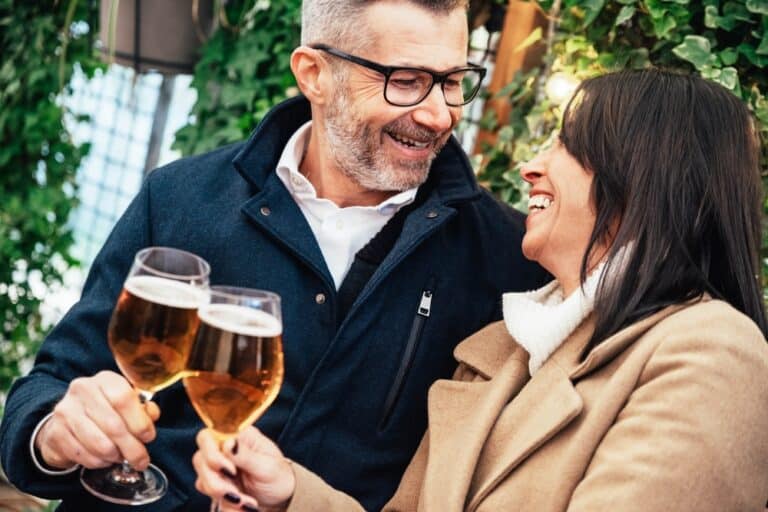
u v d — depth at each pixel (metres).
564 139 1.79
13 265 4.12
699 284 1.66
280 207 1.97
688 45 2.23
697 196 1.68
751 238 1.72
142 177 4.00
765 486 1.50
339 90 1.91
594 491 1.51
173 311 1.42
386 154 1.90
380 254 1.99
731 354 1.52
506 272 2.07
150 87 3.93
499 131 2.68
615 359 1.66
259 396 1.38
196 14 3.18
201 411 1.40
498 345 1.91
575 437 1.61
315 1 1.95
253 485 1.54
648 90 1.73
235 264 1.97
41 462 1.76
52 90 3.96
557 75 2.48
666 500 1.46
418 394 1.98
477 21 2.87
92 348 1.97
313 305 1.95
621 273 1.67
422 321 1.98
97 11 3.93
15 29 3.93
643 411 1.53
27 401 1.84
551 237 1.77
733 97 1.74
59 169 4.09
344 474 1.94
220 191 2.04
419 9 1.85
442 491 1.72
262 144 2.02
